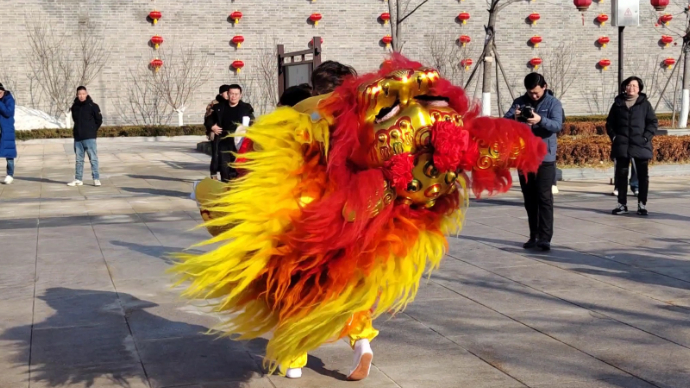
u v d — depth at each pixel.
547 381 4.62
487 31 17.36
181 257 4.34
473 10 32.47
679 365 4.85
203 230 9.73
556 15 33.19
